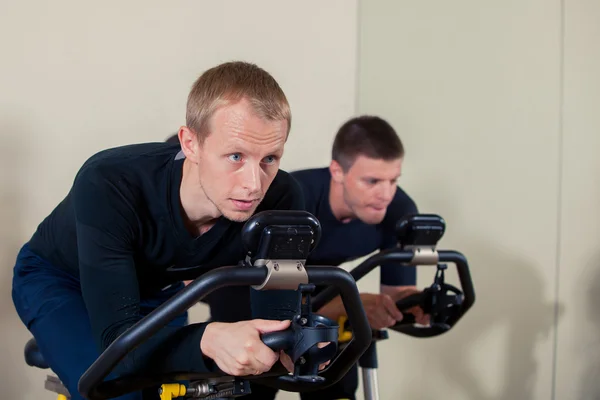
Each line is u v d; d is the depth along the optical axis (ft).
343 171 7.89
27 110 9.48
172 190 5.16
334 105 11.80
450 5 10.59
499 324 9.86
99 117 9.90
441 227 6.41
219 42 10.78
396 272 8.38
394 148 7.68
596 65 8.98
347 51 11.89
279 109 4.47
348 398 8.13
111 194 4.94
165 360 4.37
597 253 8.95
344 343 7.25
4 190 9.36
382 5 11.57
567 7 9.31
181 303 4.11
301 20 11.52
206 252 5.41
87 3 9.83
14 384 9.40
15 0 9.39
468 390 10.16
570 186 9.20
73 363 5.30
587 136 9.06
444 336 10.48
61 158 9.66
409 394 10.91
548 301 9.39
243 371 4.11
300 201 5.74
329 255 8.35
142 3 10.19
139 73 10.16
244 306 7.78
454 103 10.46
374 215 7.86
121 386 4.56
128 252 4.96
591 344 9.00
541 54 9.54
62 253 5.94
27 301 5.91
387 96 11.42
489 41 10.11
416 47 11.03
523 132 9.70
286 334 4.09
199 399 4.77
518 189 9.72
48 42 9.59
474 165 10.20
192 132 4.66
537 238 9.51
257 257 4.22
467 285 6.62
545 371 9.39
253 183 4.44
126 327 4.68
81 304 5.70
